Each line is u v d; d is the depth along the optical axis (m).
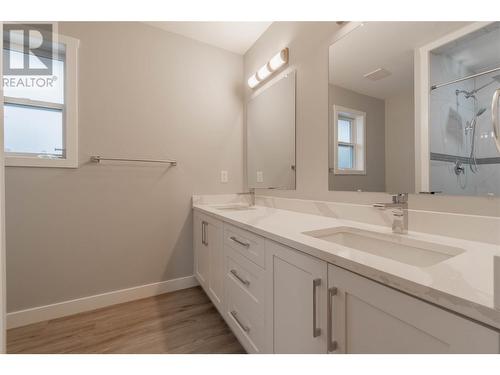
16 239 1.66
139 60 2.08
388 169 1.20
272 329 1.08
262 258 1.16
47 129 1.79
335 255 0.75
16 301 1.66
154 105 2.15
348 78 1.41
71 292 1.83
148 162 2.12
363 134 1.32
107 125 1.95
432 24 1.03
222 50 2.51
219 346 1.44
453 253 0.83
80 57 1.84
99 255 1.93
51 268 1.77
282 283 1.01
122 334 1.56
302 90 1.78
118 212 2.00
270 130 2.15
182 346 1.44
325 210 1.54
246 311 1.29
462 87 0.93
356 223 1.31
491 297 0.47
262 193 2.28
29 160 1.69
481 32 0.89
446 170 0.98
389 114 1.19
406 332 0.58
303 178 1.78
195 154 2.35
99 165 1.93
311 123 1.70
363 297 0.67
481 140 0.88
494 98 0.78
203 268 2.02
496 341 0.44
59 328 1.63
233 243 1.46
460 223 0.93
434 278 0.56
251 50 2.46
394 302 0.60
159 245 2.18
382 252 1.06
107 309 1.88
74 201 1.84
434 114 1.01
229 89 2.55
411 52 1.10
